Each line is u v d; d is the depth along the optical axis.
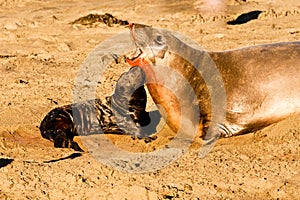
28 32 49.81
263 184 18.61
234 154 21.08
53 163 20.83
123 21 51.19
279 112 22.53
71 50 42.09
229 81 22.66
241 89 22.53
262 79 22.48
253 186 18.56
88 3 66.62
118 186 18.72
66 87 32.09
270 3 55.56
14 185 19.44
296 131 22.39
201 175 19.34
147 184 18.81
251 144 22.08
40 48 43.28
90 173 19.70
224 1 56.69
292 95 22.39
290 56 22.80
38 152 22.91
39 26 52.56
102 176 19.47
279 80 22.44
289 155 20.81
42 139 24.41
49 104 28.98
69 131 24.28
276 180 18.77
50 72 35.75
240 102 22.50
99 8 61.16
